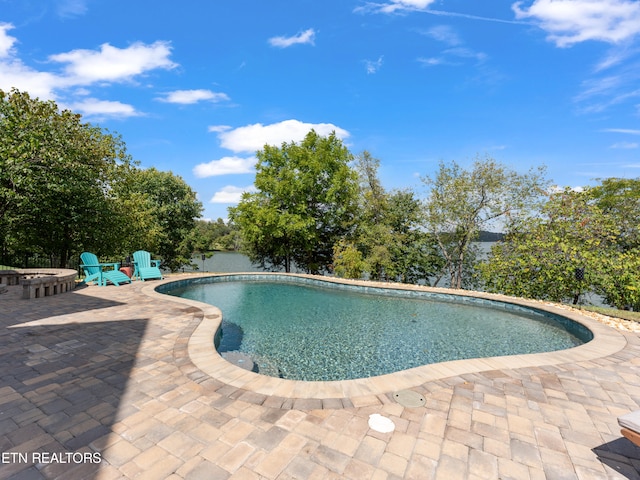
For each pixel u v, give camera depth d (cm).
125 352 430
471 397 335
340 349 638
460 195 1416
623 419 215
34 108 1059
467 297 1033
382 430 270
